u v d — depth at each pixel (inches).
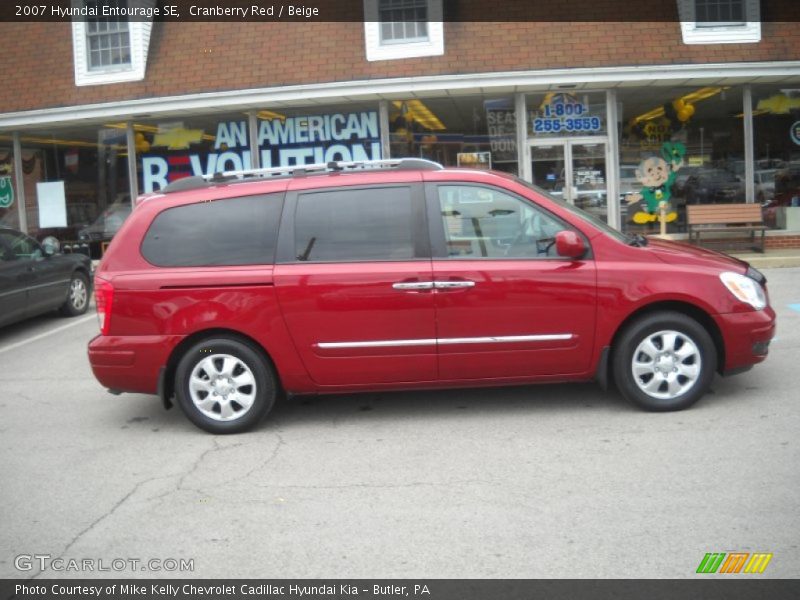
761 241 535.2
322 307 217.8
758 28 523.5
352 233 221.6
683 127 552.4
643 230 558.6
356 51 537.6
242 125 573.3
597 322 217.0
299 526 161.8
